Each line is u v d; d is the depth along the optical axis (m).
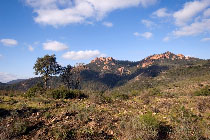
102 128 8.77
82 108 11.56
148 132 7.71
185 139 7.46
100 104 14.39
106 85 155.12
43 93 16.95
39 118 9.47
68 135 7.64
